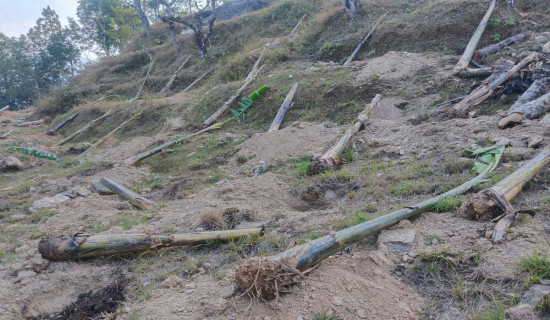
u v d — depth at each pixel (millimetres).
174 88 21234
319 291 3402
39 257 4879
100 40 41031
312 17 19547
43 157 12648
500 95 8352
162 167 9781
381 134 7949
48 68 41938
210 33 21922
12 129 19938
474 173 5258
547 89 7332
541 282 3180
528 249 3547
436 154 6242
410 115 9336
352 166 6824
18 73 41500
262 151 8742
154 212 6281
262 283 3340
